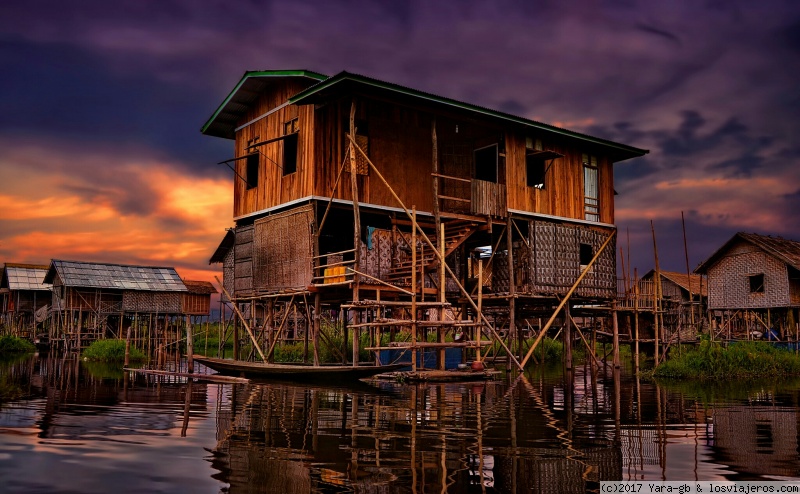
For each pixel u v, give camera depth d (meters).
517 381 18.61
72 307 39.75
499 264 23.50
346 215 21.58
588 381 18.78
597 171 25.06
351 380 18.58
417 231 22.14
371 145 20.97
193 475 6.92
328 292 20.58
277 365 19.20
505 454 7.96
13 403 13.06
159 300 41.31
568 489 6.54
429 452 8.04
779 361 22.03
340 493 6.26
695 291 42.56
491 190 21.47
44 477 6.87
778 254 32.47
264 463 7.46
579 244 23.47
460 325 18.83
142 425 10.16
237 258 23.45
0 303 54.09
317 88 18.39
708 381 19.16
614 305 25.11
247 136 23.52
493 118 20.98
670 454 8.14
